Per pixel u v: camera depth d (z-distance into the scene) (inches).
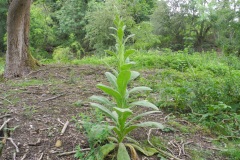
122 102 93.5
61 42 837.2
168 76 228.1
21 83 196.9
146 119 133.2
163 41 856.3
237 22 543.5
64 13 813.9
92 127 97.0
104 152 92.8
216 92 156.3
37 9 737.6
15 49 227.6
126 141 106.0
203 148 111.7
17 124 116.6
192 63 310.7
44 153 97.5
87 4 808.9
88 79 216.4
